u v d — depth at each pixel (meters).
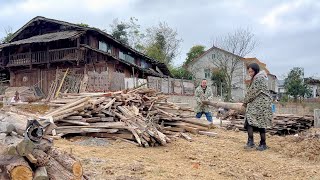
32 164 3.62
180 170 5.88
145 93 11.25
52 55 31.69
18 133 4.39
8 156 3.55
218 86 53.81
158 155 7.18
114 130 8.66
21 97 27.70
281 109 32.19
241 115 14.41
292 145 7.73
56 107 10.68
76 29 32.12
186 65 61.69
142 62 41.19
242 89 53.91
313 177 5.54
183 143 8.61
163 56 60.44
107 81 25.30
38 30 35.03
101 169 5.60
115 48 35.25
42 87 33.47
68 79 25.84
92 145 7.95
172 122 10.68
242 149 7.89
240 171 5.95
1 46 31.88
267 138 9.59
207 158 6.92
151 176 5.38
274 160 6.75
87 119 9.19
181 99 32.81
